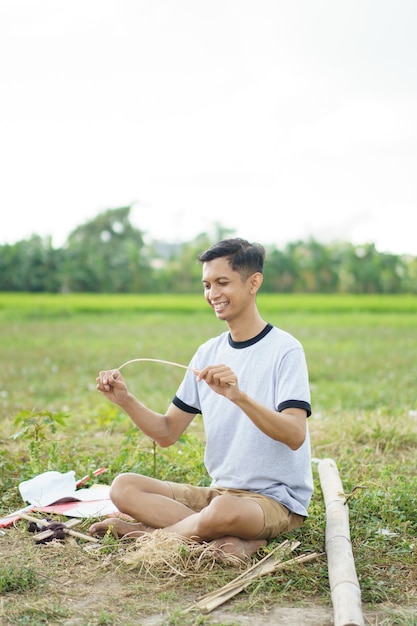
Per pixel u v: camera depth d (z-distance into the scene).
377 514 4.41
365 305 28.20
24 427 5.58
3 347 16.08
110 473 5.23
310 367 12.40
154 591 3.42
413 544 3.98
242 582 3.43
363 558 3.80
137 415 4.18
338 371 12.04
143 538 3.88
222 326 21.67
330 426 6.87
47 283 30.95
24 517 4.23
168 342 17.22
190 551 3.68
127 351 15.25
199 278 32.62
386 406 8.56
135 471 5.20
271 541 3.91
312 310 27.31
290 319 24.11
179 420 4.28
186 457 5.43
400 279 32.53
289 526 3.96
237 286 3.95
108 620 3.11
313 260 32.91
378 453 6.06
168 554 3.65
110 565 3.69
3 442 6.32
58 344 16.81
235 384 3.53
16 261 30.73
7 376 11.71
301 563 3.67
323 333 19.52
